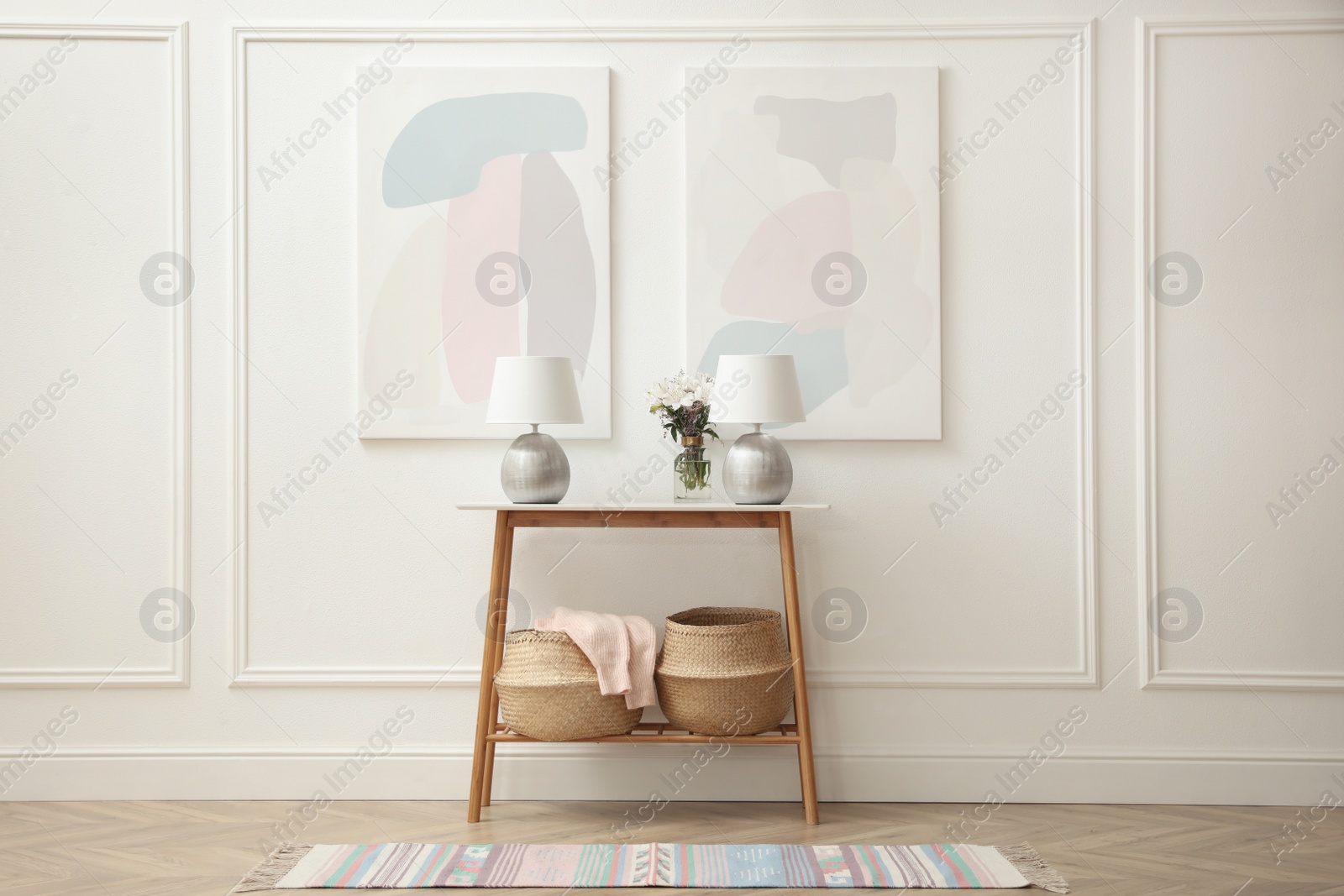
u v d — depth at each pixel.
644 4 2.43
